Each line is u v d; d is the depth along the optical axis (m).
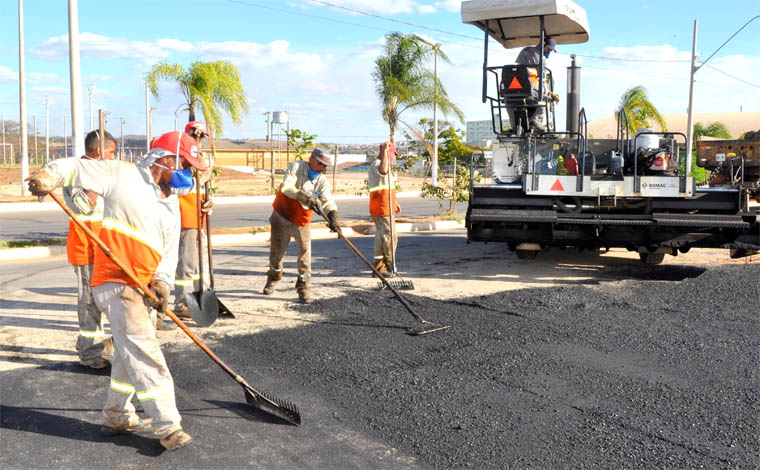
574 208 8.58
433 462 3.39
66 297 7.32
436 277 8.73
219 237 13.02
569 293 7.40
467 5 9.20
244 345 5.41
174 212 3.73
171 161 3.59
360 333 5.79
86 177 3.40
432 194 18.80
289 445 3.58
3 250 10.73
